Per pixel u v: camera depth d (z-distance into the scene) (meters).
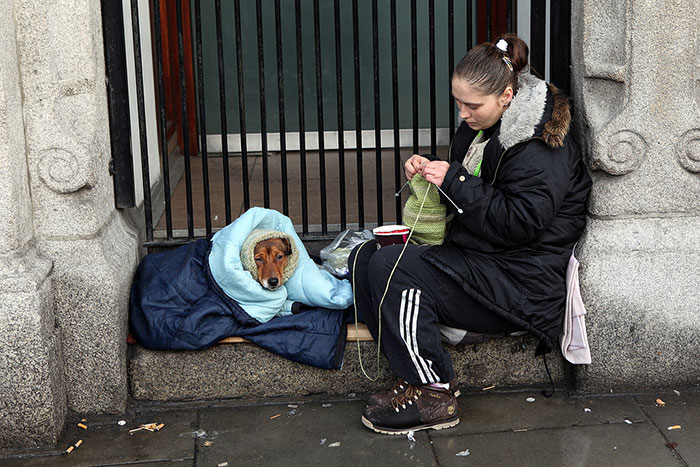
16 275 2.70
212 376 3.11
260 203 4.49
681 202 3.01
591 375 3.09
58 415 2.88
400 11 5.82
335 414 3.03
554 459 2.71
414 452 2.77
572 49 3.10
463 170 2.76
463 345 3.14
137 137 4.15
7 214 2.67
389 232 3.03
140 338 3.05
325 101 5.97
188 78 5.77
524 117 2.68
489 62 2.69
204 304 3.03
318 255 3.65
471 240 2.83
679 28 2.85
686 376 3.11
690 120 2.92
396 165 3.48
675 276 3.02
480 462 2.70
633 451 2.74
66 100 2.85
